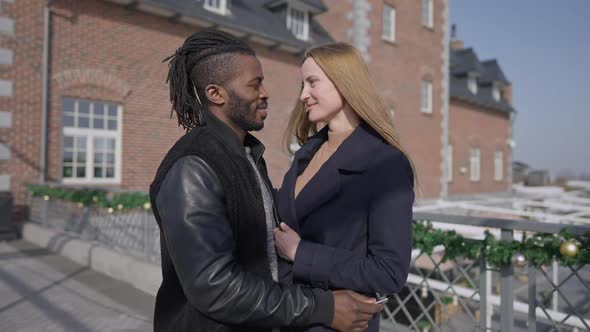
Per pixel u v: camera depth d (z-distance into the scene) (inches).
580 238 90.6
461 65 885.2
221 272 37.5
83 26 356.2
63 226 279.3
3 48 315.0
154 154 398.9
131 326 144.6
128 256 199.6
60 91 343.9
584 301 94.1
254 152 51.9
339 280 47.1
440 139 697.6
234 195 41.8
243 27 442.6
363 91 53.4
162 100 404.5
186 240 37.9
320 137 63.7
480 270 105.2
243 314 38.1
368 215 50.3
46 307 162.6
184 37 420.5
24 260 238.8
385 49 603.5
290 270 51.3
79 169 360.5
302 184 57.3
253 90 46.6
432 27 687.1
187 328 41.8
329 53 55.6
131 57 384.5
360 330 45.1
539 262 94.3
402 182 49.4
